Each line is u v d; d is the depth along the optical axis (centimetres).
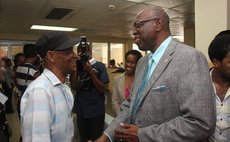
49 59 127
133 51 234
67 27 744
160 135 104
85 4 456
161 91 109
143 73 129
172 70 108
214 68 132
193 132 98
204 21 260
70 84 263
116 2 445
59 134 120
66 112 126
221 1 243
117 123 139
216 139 126
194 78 102
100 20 628
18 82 298
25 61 300
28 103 114
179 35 925
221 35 132
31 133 110
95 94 263
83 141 275
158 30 117
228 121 128
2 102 184
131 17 586
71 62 131
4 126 178
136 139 110
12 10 499
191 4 463
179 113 108
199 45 266
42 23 666
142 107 117
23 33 882
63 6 470
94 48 1066
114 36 1030
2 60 134
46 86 119
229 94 129
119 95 236
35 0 423
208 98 100
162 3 455
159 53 119
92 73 255
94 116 264
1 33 859
